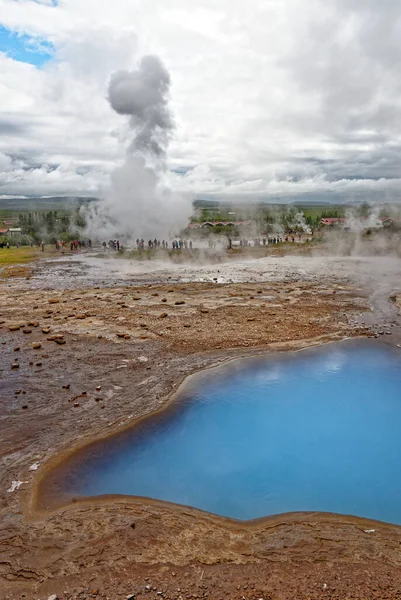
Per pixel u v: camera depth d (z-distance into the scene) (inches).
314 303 686.5
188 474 259.0
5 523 207.6
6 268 1141.1
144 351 459.5
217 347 471.5
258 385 379.9
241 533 203.8
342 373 406.0
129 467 263.0
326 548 192.1
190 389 369.7
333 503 235.8
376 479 258.8
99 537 198.4
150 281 935.0
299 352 458.3
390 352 457.7
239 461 273.9
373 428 315.6
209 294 771.4
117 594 166.9
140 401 347.6
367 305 668.7
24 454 271.3
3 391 363.9
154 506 223.9
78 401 345.7
